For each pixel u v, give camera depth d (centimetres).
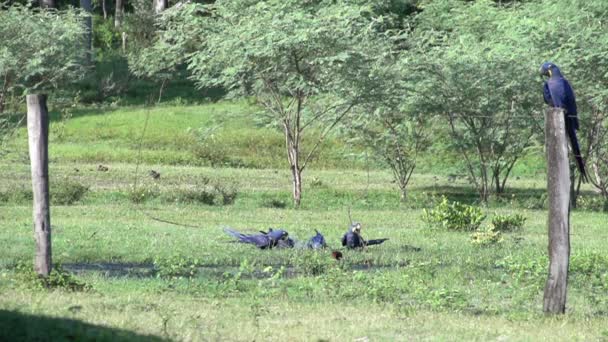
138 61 11594
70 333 2152
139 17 13400
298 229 5481
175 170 9069
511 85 7425
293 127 7938
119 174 8494
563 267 2883
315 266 3950
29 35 8825
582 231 5859
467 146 7738
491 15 9012
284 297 3191
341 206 7250
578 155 3434
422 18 10044
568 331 2655
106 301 2820
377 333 2559
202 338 2308
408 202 7525
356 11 7444
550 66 3484
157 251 4400
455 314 2930
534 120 7294
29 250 4275
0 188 7206
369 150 8375
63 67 9162
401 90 7531
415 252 4631
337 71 7300
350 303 3112
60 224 5281
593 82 7438
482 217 5678
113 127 10619
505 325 2742
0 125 8862
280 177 8975
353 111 7850
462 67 7550
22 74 8788
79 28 9325
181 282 3484
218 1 7825
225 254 4369
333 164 10044
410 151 8044
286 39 6994
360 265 4234
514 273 3719
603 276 3738
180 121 10875
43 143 3014
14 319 2202
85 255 4225
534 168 10075
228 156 9969
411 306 3038
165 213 6112
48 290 2975
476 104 7650
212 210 6506
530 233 5656
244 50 7131
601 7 8062
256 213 6381
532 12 8588
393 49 8231
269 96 7788
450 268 3984
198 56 7519
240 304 3005
